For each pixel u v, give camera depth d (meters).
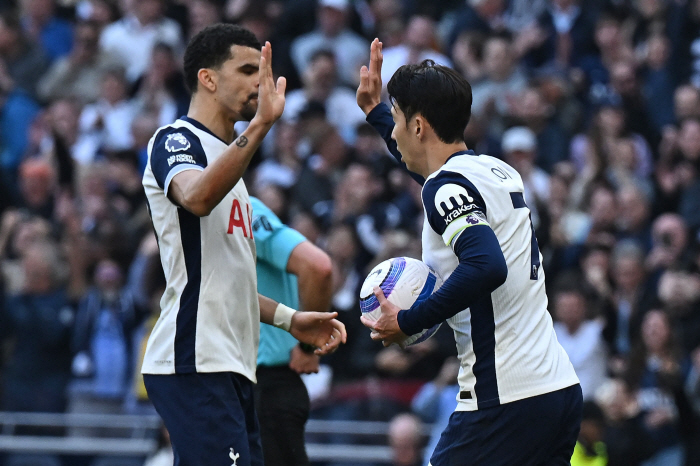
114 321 29.70
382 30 44.28
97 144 39.34
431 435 25.88
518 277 13.30
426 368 27.73
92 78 42.62
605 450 25.08
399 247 29.56
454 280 12.59
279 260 15.99
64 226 32.66
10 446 27.45
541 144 37.53
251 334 14.26
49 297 29.66
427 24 41.19
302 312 15.08
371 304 13.73
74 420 27.77
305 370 15.95
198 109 14.21
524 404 13.10
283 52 42.53
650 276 29.56
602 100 40.66
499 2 44.03
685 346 28.50
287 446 15.95
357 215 32.56
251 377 14.17
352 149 36.19
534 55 43.03
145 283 29.97
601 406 25.59
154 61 40.00
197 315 13.66
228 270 13.88
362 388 27.42
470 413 13.32
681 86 41.56
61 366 29.38
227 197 14.01
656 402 26.27
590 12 43.47
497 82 39.72
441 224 12.99
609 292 30.11
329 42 42.03
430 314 12.77
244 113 14.12
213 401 13.56
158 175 13.65
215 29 14.15
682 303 28.75
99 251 31.72
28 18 46.28
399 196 33.75
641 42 43.81
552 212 33.78
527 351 13.20
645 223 33.31
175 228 13.75
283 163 36.56
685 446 24.97
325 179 34.75
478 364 13.30
